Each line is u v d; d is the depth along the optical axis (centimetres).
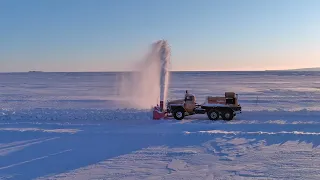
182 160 1159
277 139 1397
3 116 1997
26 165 1127
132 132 1545
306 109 2228
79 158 1197
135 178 989
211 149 1284
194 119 1953
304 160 1133
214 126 1683
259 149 1276
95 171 1058
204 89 4731
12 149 1310
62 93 4328
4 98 3609
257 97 3250
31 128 1673
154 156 1209
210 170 1048
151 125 1738
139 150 1286
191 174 1014
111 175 1018
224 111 1900
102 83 6862
